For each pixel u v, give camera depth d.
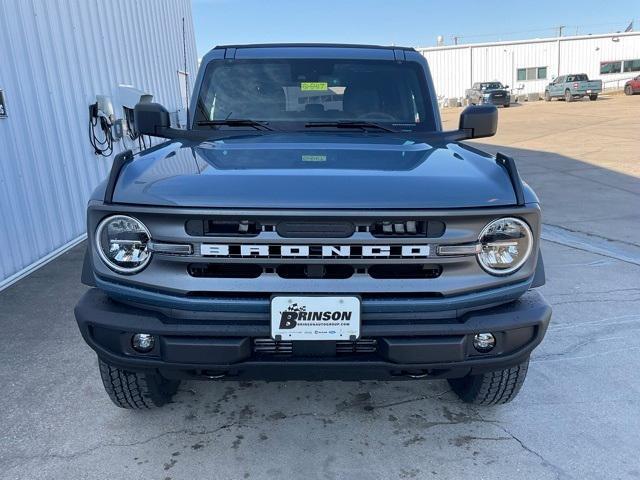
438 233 2.08
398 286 2.11
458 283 2.14
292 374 2.19
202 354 2.11
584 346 3.61
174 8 11.37
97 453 2.56
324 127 3.36
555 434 2.71
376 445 2.63
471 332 2.14
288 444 2.64
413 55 3.69
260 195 2.06
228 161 2.46
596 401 2.99
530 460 2.52
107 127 7.06
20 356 3.50
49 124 5.78
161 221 2.06
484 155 2.72
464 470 2.46
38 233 5.48
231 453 2.57
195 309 2.13
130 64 8.52
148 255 2.12
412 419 2.84
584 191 8.99
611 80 41.38
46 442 2.63
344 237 2.05
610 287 4.69
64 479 2.38
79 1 6.62
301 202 2.03
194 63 13.23
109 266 2.15
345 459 2.53
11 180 5.04
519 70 43.28
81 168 6.51
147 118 3.26
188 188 2.11
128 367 2.22
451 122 25.22
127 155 2.43
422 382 3.21
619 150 13.38
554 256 5.63
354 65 3.56
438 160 2.55
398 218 2.03
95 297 2.28
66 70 6.21
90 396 3.04
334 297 2.08
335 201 2.04
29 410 2.90
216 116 3.44
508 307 2.24
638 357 3.46
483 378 2.71
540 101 38.59
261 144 2.84
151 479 2.39
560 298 4.45
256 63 3.55
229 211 2.01
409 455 2.56
